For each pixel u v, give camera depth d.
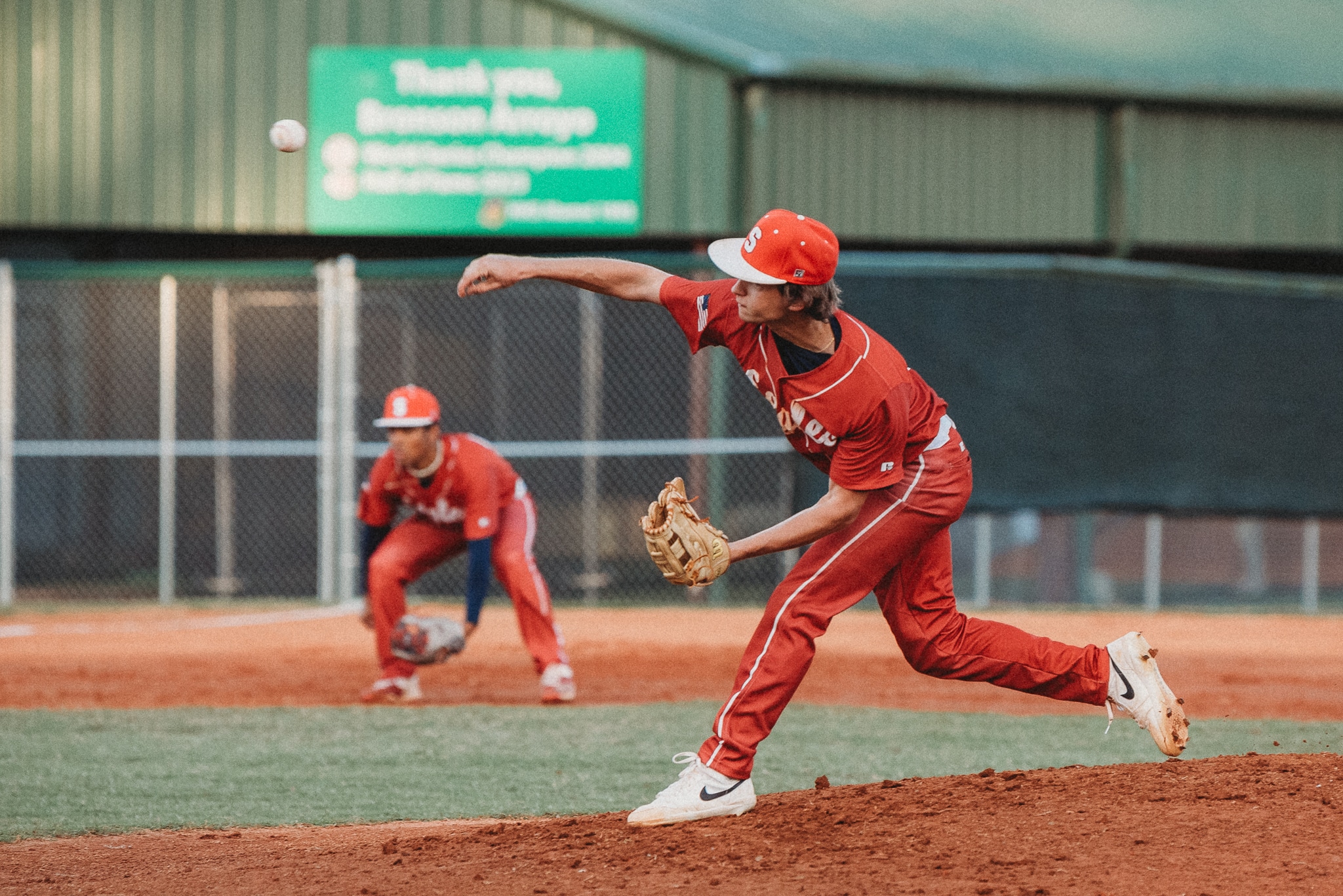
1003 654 13.97
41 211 52.97
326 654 34.34
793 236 12.12
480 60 52.00
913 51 57.66
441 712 25.30
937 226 53.97
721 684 29.36
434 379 49.12
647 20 51.75
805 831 12.89
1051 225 54.91
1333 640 38.28
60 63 52.91
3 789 18.27
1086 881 11.09
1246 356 46.03
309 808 17.00
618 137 52.00
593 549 46.78
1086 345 44.59
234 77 52.75
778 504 45.84
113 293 52.78
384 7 52.34
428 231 52.41
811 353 12.71
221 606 45.34
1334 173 57.16
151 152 52.88
